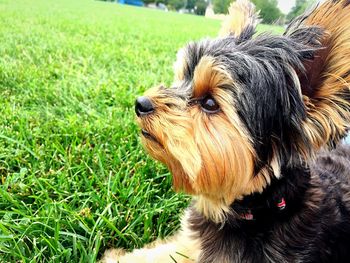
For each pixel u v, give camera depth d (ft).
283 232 0.87
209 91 0.83
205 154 0.82
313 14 0.83
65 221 1.02
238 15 0.98
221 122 0.81
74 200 1.09
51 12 5.91
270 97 0.80
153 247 1.08
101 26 4.81
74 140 1.36
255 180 0.83
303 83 0.83
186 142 0.83
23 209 1.07
